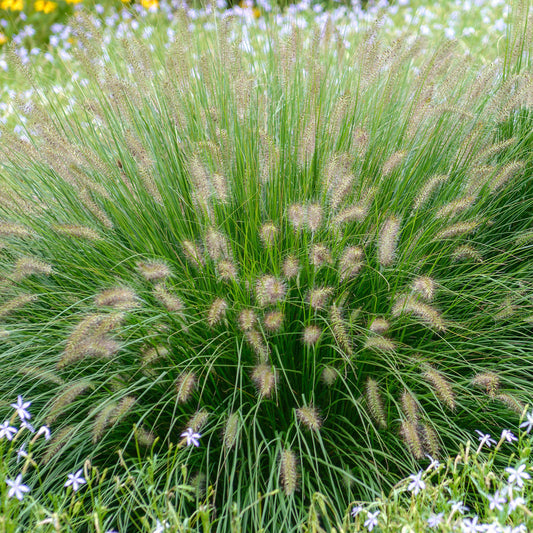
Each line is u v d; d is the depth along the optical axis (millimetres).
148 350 1722
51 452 1624
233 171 1905
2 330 1773
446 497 1616
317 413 1683
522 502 1478
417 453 1600
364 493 1683
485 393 1764
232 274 1695
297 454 1727
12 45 2000
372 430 1740
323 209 1829
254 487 1685
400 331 1820
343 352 1732
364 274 1797
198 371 1738
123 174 1917
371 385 1670
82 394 1771
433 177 1783
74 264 1862
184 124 1952
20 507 1627
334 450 1734
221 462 1724
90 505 1675
